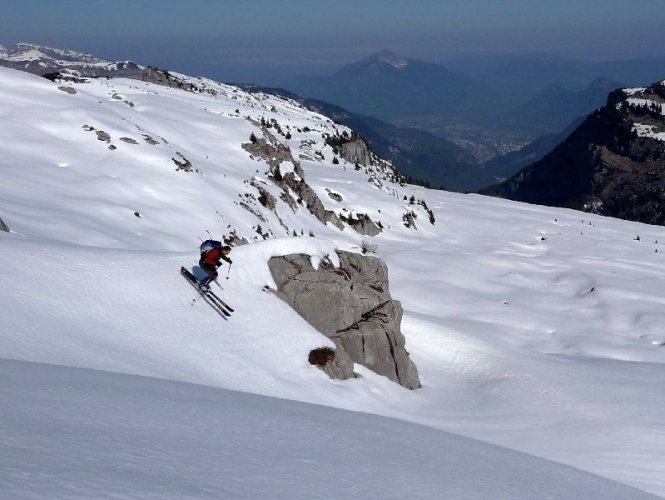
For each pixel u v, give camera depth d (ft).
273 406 52.95
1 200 132.26
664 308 238.48
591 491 48.37
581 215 491.31
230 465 29.25
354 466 35.94
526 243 358.64
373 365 106.11
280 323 95.81
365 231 305.32
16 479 18.94
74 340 64.08
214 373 76.64
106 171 179.32
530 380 116.98
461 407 107.86
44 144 180.96
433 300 225.35
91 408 34.04
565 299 248.52
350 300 107.34
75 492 19.08
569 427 98.12
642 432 96.17
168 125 254.06
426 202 430.61
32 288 70.18
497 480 43.01
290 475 30.22
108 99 284.61
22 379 38.73
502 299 238.27
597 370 127.54
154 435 31.42
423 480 36.86
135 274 85.05
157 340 75.92
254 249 105.70
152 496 20.89
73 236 127.65
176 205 178.40
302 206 272.10
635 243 390.63
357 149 538.47
